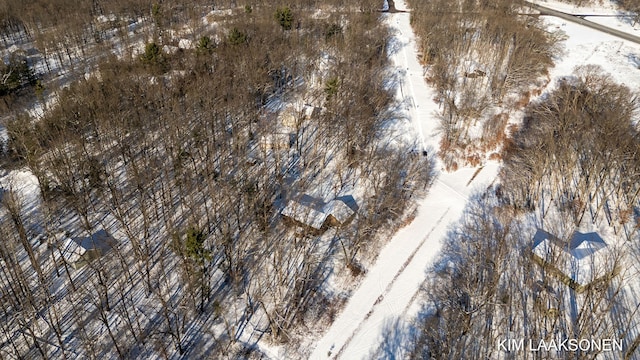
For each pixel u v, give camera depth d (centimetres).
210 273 6353
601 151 7962
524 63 10500
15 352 5272
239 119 9050
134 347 5484
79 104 8619
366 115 9000
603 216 7481
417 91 10731
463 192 8125
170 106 8956
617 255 6341
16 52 11838
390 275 6544
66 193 7206
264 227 6969
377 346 5656
